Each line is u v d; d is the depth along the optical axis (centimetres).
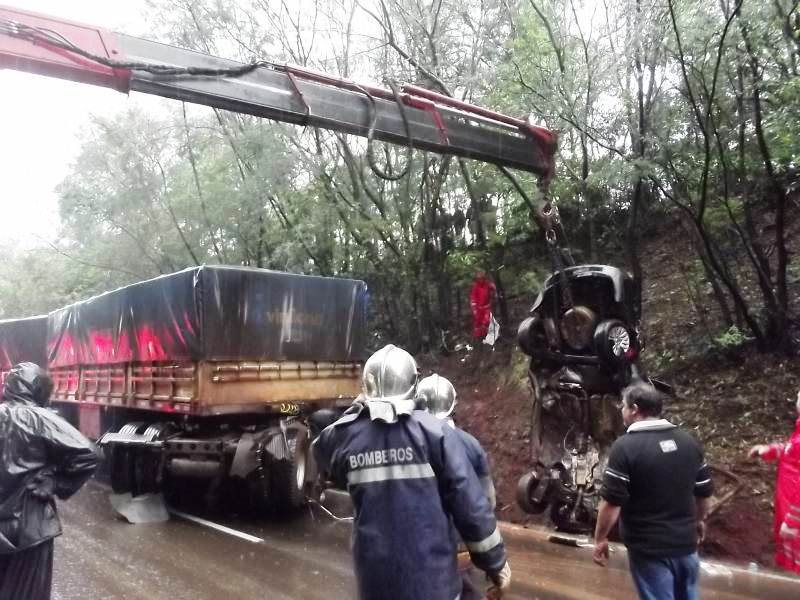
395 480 283
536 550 710
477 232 1207
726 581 594
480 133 768
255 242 1484
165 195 1595
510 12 1053
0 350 1588
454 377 1257
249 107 634
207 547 753
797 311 879
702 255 905
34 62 543
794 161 770
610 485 379
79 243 2047
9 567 395
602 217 1154
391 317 1420
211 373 828
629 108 891
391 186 1301
